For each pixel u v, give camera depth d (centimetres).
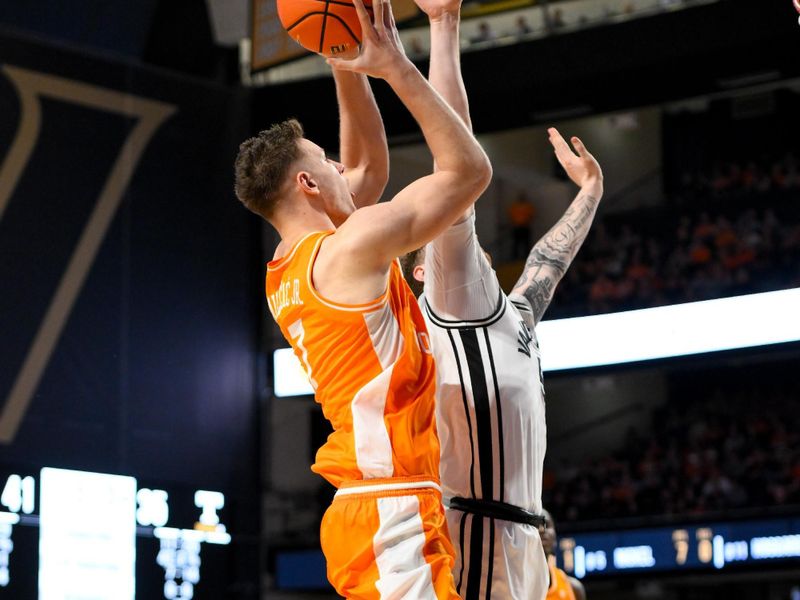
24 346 1344
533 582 388
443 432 381
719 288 1536
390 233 345
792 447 1931
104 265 1410
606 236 2123
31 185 1372
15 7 1485
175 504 1433
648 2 1393
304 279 355
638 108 1459
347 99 420
